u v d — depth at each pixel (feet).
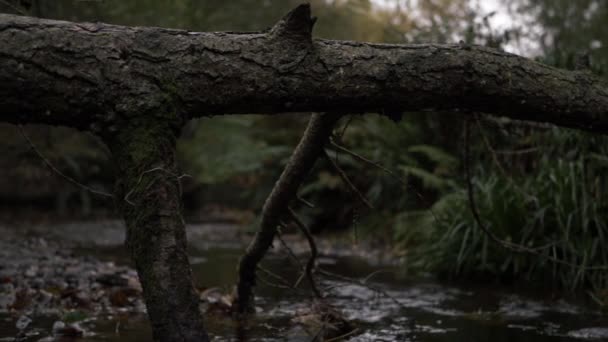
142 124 5.87
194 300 5.76
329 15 25.64
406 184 9.28
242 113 6.55
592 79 7.83
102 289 12.30
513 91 7.28
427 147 19.62
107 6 17.11
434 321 10.58
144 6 19.08
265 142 27.58
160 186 5.78
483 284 14.38
